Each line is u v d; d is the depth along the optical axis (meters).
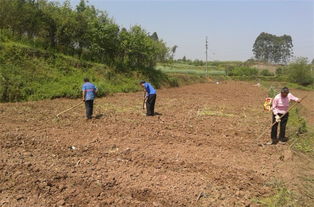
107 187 6.72
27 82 19.03
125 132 10.98
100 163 8.03
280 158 9.08
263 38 135.00
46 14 25.45
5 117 12.70
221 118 14.63
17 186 6.54
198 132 11.59
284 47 133.75
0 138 9.66
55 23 25.89
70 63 24.00
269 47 135.00
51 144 9.37
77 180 6.95
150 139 10.39
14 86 17.89
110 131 11.06
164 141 10.23
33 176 7.02
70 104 17.03
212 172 7.83
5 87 17.33
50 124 11.85
